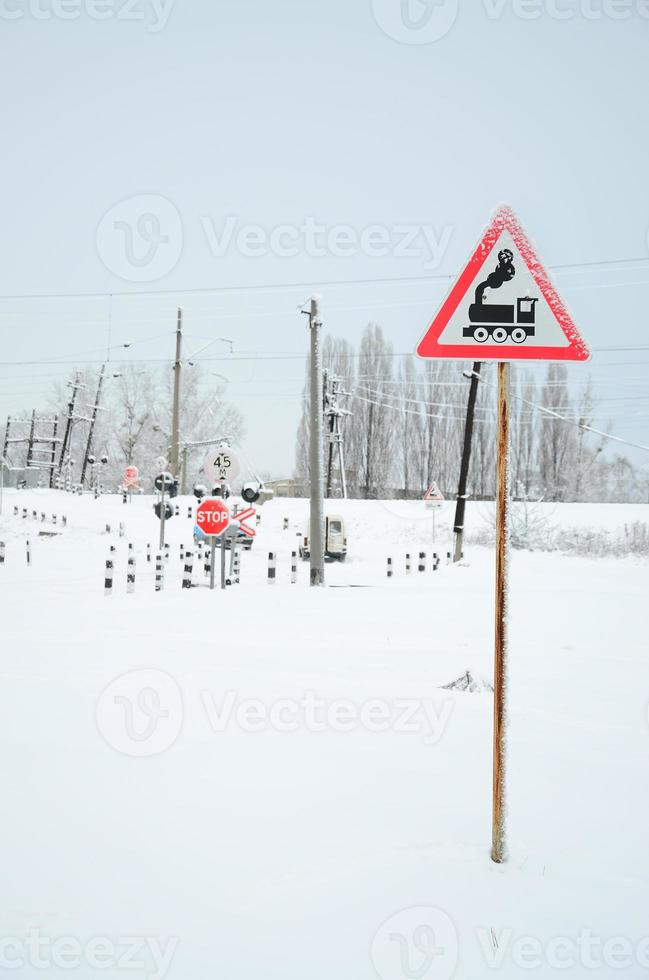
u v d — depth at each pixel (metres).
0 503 41.41
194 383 63.41
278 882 3.36
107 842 3.74
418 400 61.31
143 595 15.84
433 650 9.38
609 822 4.09
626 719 6.26
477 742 5.55
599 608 14.45
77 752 5.16
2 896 3.23
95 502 43.00
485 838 3.84
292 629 11.09
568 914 3.15
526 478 59.50
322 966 2.76
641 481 59.56
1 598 15.17
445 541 37.31
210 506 17.44
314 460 19.23
